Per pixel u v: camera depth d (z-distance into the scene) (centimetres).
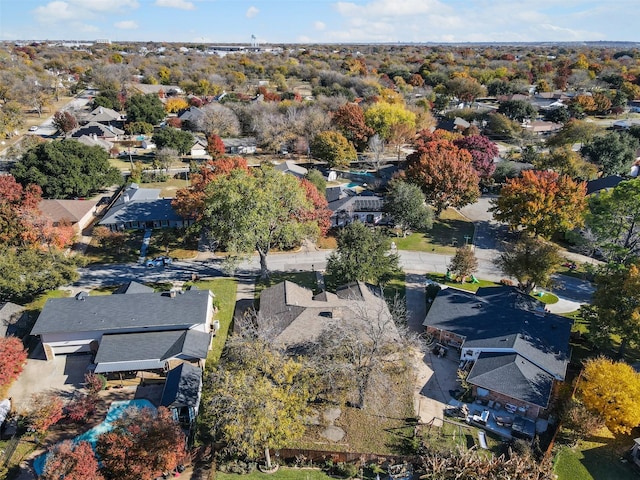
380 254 5428
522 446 3506
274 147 11781
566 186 6731
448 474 3225
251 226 5344
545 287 5491
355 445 3631
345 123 11712
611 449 3694
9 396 4062
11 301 5316
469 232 7731
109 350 4297
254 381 3297
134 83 19050
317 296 5162
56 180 8150
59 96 17962
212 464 3416
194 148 11719
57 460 2891
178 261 6575
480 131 13712
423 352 4691
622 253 5697
